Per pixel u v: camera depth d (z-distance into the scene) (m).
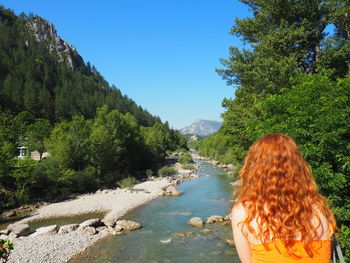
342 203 10.34
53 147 38.41
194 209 24.28
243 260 1.83
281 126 10.59
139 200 28.81
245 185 2.01
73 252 14.94
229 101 26.66
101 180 38.34
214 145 79.06
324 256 1.72
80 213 24.59
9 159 29.12
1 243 7.00
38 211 25.56
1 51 130.62
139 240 16.70
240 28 22.11
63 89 129.50
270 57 18.69
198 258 13.93
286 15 20.08
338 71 18.67
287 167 1.90
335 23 17.86
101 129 41.47
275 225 1.70
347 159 9.39
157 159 62.72
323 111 9.92
